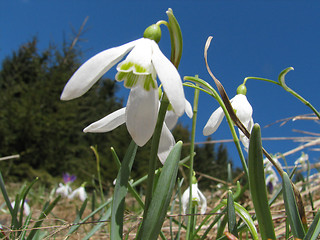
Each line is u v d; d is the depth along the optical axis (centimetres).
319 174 24
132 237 16
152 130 8
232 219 9
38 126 130
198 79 10
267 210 8
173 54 8
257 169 8
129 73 8
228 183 22
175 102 7
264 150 10
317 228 8
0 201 40
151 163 8
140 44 8
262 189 8
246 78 12
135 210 32
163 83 7
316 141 24
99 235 20
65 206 40
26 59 182
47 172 125
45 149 130
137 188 74
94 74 7
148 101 8
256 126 8
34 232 12
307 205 20
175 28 8
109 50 8
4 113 132
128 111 8
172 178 8
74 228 13
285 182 8
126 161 9
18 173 117
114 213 9
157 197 8
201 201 16
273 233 8
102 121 10
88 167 110
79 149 138
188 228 13
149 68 8
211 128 11
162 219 8
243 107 11
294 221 8
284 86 12
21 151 129
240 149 11
